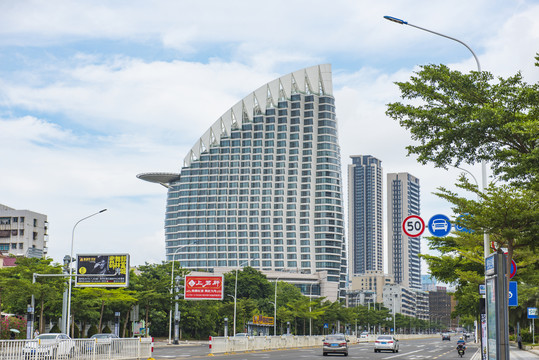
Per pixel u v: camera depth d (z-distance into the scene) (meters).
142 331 70.56
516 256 34.91
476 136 19.45
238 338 51.25
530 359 43.06
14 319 56.44
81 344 29.19
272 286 148.00
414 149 21.44
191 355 42.34
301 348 67.69
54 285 61.75
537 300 70.81
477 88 20.20
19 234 135.38
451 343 106.12
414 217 32.50
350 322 167.38
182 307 100.81
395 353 53.00
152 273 107.75
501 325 16.98
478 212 25.75
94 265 67.75
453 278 46.44
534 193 24.73
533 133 18.03
